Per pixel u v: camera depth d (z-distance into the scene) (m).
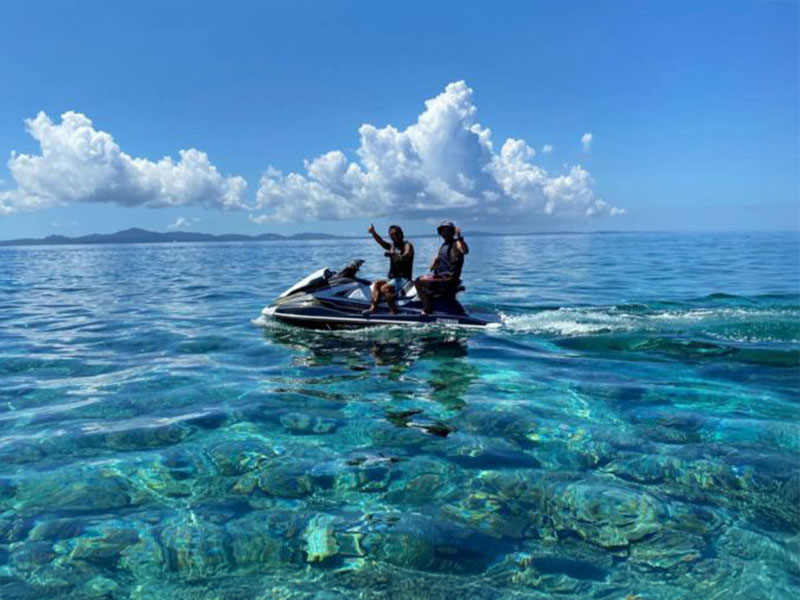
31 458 3.69
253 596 2.29
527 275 20.33
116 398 5.11
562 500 3.05
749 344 7.04
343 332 8.39
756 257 30.47
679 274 19.95
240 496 3.14
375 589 2.33
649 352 6.77
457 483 3.27
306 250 70.50
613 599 2.23
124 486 3.27
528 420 4.35
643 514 2.88
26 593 2.31
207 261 39.38
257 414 4.59
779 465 3.43
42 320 10.52
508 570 2.44
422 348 7.25
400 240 8.98
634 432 4.05
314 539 2.70
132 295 15.33
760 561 2.47
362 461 3.61
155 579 2.40
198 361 6.70
